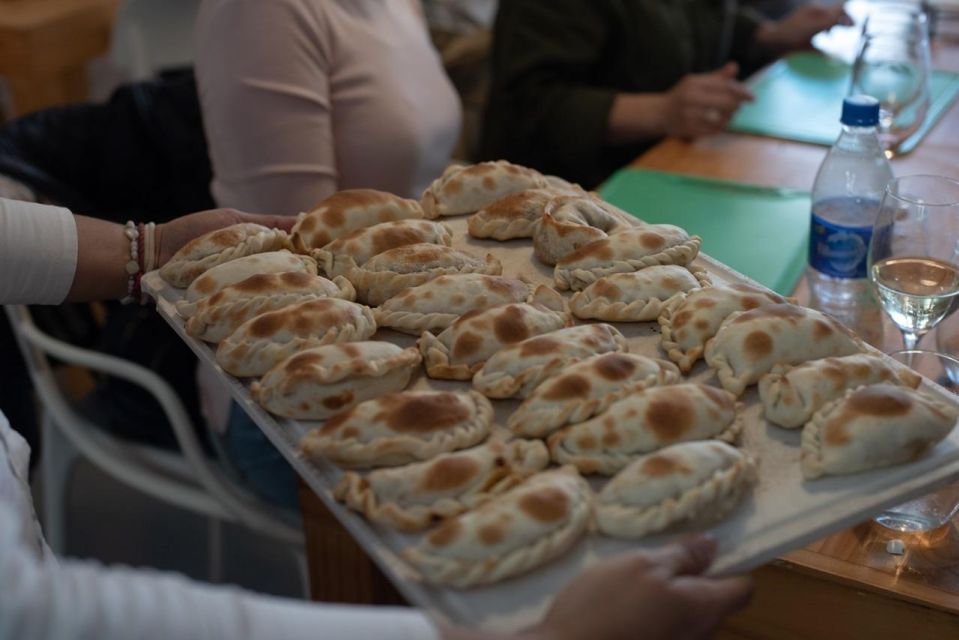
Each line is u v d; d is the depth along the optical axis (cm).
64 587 43
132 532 172
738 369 68
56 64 225
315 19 115
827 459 59
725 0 199
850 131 103
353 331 72
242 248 83
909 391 63
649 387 64
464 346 71
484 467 58
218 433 126
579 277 81
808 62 179
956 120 149
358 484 58
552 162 169
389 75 121
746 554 55
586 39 169
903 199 85
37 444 159
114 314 133
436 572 52
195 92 134
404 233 86
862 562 69
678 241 84
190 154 131
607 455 60
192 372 132
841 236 100
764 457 62
